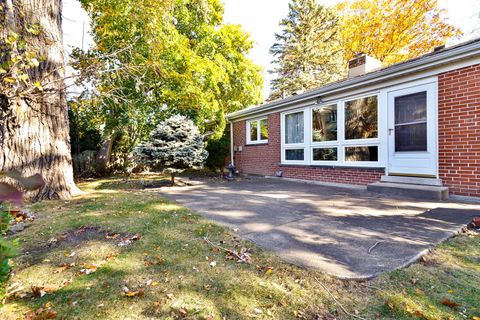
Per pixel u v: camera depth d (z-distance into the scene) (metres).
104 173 11.30
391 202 4.64
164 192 6.28
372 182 6.23
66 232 3.14
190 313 1.69
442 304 1.74
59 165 5.39
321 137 7.63
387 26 18.09
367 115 6.38
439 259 2.35
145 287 1.97
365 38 19.30
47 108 5.23
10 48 3.72
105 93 5.40
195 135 8.05
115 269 2.24
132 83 8.59
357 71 8.00
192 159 7.72
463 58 4.61
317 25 23.27
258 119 10.36
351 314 1.67
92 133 11.79
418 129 5.39
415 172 5.44
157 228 3.29
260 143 10.16
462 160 4.73
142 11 7.72
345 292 1.88
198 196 5.62
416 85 5.38
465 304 1.74
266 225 3.39
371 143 6.27
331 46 22.59
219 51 12.69
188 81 9.66
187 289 1.94
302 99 7.91
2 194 0.79
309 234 3.01
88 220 3.61
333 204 4.59
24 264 2.33
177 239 2.91
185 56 9.54
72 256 2.49
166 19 8.60
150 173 11.87
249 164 10.88
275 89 25.47
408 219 3.53
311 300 1.81
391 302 1.76
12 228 3.20
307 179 8.05
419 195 4.93
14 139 4.83
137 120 10.05
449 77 4.88
